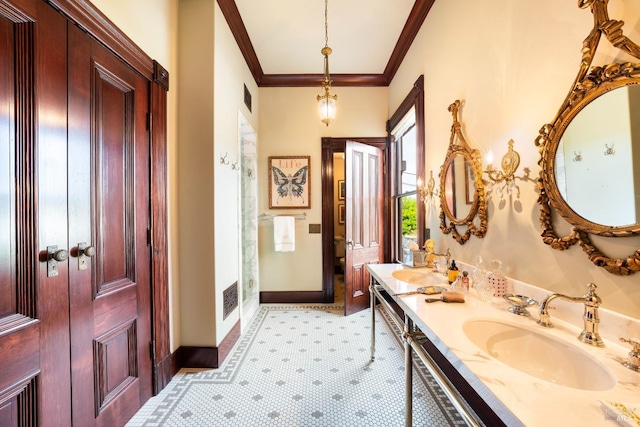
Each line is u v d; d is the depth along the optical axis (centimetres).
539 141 112
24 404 101
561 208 104
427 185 234
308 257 365
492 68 148
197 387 183
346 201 320
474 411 154
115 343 145
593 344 87
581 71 96
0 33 95
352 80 360
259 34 274
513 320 108
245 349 236
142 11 169
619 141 85
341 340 252
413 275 199
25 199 102
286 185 364
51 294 110
